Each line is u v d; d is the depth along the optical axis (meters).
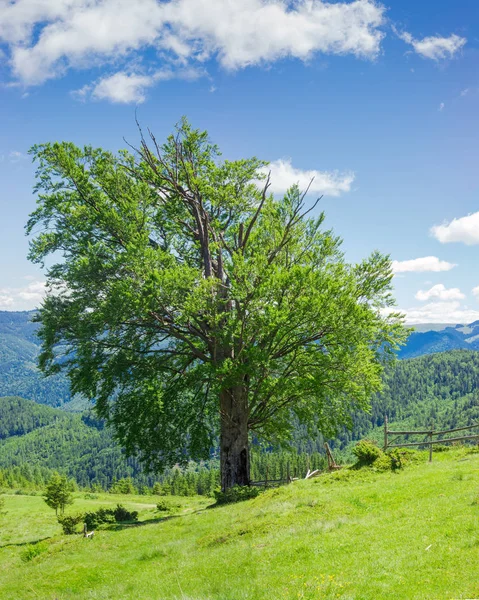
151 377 32.19
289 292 30.98
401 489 19.06
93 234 34.31
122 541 22.62
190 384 33.78
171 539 21.11
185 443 34.22
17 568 22.05
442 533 12.77
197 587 13.45
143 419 32.44
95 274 31.23
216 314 31.03
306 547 14.16
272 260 35.06
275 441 39.72
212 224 36.91
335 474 25.27
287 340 31.64
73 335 31.55
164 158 36.53
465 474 19.00
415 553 11.80
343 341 31.48
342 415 35.94
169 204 36.25
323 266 35.72
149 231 35.62
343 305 30.69
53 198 33.34
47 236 33.62
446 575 10.29
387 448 27.42
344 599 10.02
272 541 15.84
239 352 31.06
